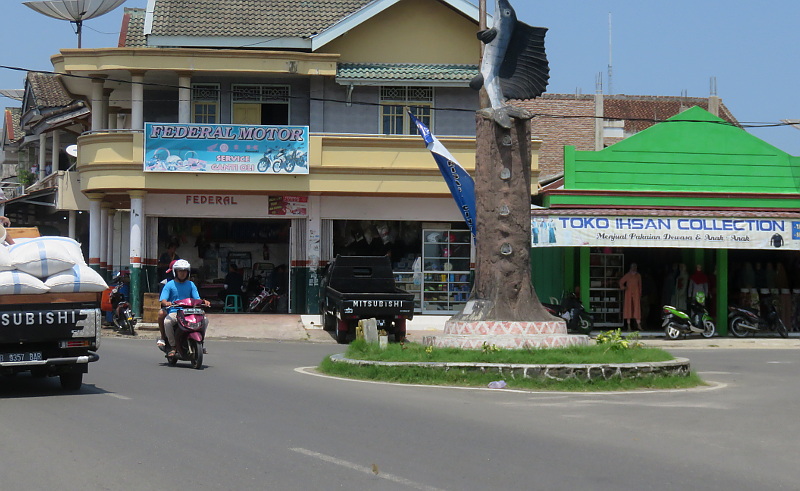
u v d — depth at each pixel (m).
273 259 31.52
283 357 19.44
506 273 16.92
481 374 14.44
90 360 12.80
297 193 28.52
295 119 30.23
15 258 12.58
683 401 12.71
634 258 29.25
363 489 7.36
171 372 15.71
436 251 29.83
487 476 7.83
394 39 30.36
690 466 8.30
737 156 28.61
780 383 15.36
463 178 21.53
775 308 27.81
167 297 16.83
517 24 17.33
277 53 28.25
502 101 17.27
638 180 28.22
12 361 12.41
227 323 26.83
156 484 7.52
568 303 26.94
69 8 29.62
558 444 9.30
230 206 28.56
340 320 24.05
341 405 11.84
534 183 28.72
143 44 31.48
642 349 15.84
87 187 28.03
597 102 42.06
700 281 27.78
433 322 28.67
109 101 31.50
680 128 28.47
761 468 8.26
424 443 9.27
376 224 29.75
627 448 9.11
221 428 10.02
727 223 26.12
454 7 29.95
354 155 28.27
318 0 31.62
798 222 26.42
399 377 14.74
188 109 28.44
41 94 38.12
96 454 8.66
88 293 12.91
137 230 27.81
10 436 9.55
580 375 14.20
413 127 30.44
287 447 9.00
